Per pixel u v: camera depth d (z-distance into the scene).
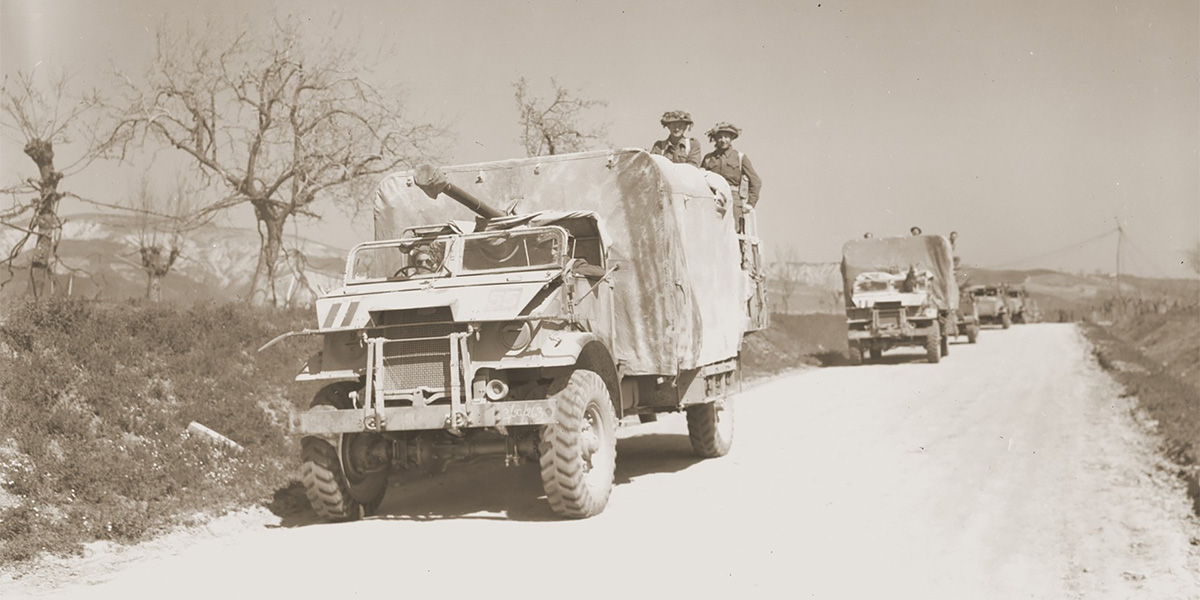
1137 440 13.30
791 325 39.34
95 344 11.70
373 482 9.31
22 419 9.45
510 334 8.58
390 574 6.89
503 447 8.92
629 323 10.19
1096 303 72.75
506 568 7.02
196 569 7.13
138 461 9.42
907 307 29.61
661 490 10.13
